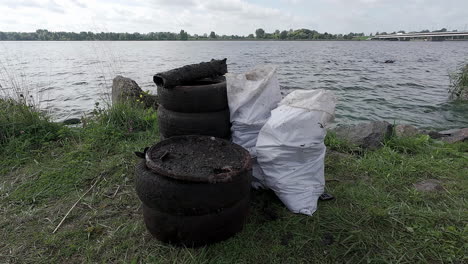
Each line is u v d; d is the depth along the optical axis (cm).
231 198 219
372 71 2091
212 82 322
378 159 377
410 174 346
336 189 314
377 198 296
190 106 281
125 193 310
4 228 261
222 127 296
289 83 1494
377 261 223
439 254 227
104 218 273
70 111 855
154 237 243
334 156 395
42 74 1583
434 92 1276
